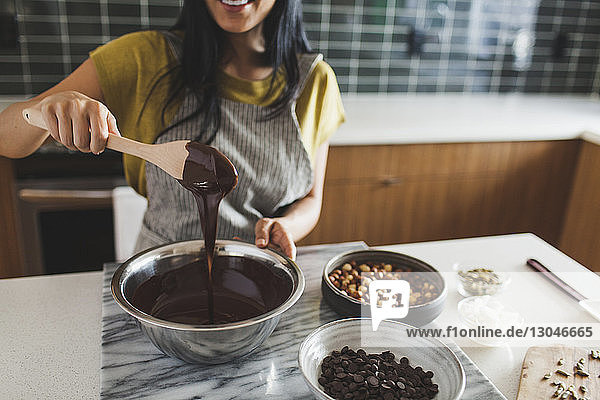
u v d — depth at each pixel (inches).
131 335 36.4
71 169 81.0
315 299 41.9
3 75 93.1
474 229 103.3
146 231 51.4
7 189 80.0
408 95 114.7
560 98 124.0
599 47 122.6
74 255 85.4
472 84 118.0
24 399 30.6
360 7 105.5
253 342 31.9
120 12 95.0
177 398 30.6
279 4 48.2
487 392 31.6
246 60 50.1
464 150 96.5
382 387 30.2
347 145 89.5
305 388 31.9
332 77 54.1
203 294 39.8
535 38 118.0
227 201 50.6
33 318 38.5
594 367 34.2
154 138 48.8
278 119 49.9
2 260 82.7
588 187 102.1
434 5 109.3
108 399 30.3
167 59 47.6
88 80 46.2
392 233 98.0
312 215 53.2
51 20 92.2
